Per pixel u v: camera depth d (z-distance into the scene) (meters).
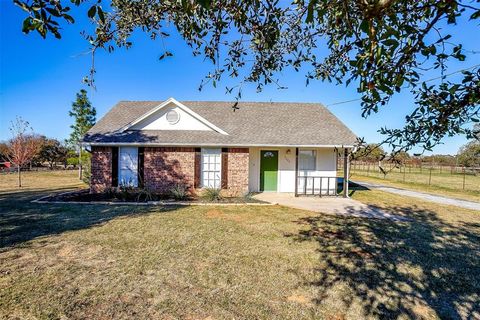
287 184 14.66
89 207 9.84
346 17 1.76
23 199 11.30
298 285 4.27
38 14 1.62
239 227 7.49
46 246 5.76
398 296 4.00
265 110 16.94
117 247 5.76
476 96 1.75
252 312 3.54
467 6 1.57
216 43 2.80
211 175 13.38
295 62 3.23
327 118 16.17
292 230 7.30
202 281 4.35
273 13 2.39
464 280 4.54
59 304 3.63
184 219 8.26
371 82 1.79
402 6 1.75
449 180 25.81
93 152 12.83
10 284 4.14
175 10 2.43
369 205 11.16
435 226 8.01
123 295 3.90
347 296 3.97
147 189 12.54
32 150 19.45
